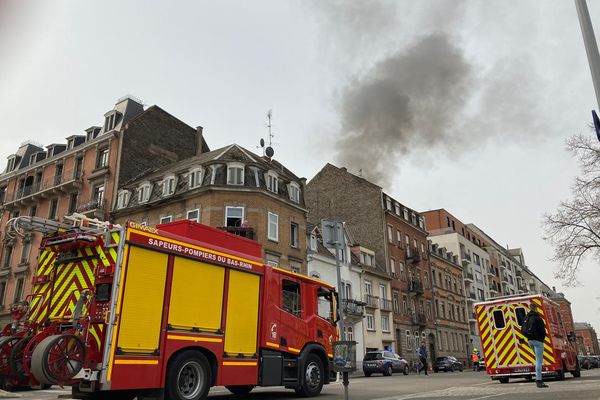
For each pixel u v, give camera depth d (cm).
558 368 1377
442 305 5688
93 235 814
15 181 4316
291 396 1201
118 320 766
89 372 740
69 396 1133
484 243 8269
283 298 1149
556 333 1480
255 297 1063
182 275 895
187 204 3069
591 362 4819
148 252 840
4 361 806
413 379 2084
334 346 812
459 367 4456
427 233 5706
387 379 2200
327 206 5075
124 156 3559
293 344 1134
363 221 4844
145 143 3762
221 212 2962
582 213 2452
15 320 867
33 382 762
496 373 1443
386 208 4931
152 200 3238
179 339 861
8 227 872
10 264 3894
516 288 9069
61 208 3747
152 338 816
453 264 6253
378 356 3038
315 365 1191
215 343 935
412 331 4819
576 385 1080
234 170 3064
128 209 3309
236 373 973
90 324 770
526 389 1058
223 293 980
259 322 1059
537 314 1133
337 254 919
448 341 5612
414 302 5053
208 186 2978
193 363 884
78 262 843
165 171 3438
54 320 819
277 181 3269
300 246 3350
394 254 4847
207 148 4434
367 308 4056
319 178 5247
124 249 799
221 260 988
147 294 822
